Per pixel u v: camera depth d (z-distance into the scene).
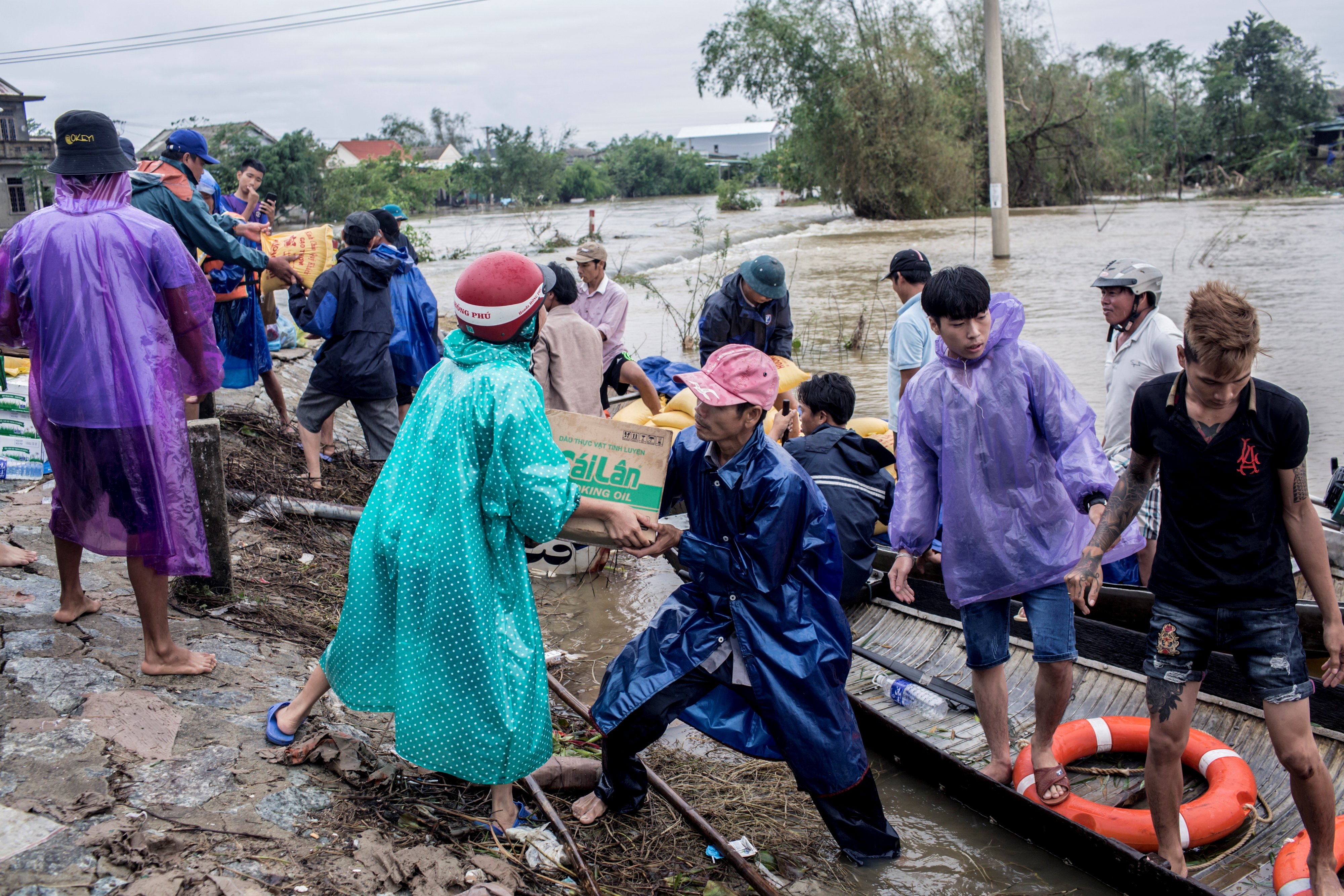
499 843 3.13
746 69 38.47
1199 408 3.03
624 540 3.21
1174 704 3.18
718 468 3.26
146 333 3.30
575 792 3.70
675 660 3.35
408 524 2.92
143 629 3.60
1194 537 3.11
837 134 37.69
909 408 3.80
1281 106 57.62
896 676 4.85
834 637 3.32
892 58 37.03
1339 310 13.49
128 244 3.28
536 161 72.50
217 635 4.09
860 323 13.15
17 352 5.22
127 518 3.31
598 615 5.74
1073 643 3.69
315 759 3.28
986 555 3.72
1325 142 59.97
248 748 3.24
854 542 5.22
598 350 6.14
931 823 3.77
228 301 6.62
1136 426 3.26
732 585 3.28
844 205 41.22
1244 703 4.14
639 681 3.34
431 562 2.88
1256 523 3.02
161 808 2.83
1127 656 4.56
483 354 2.99
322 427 7.09
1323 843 3.09
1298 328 12.48
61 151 3.27
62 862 2.53
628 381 7.01
